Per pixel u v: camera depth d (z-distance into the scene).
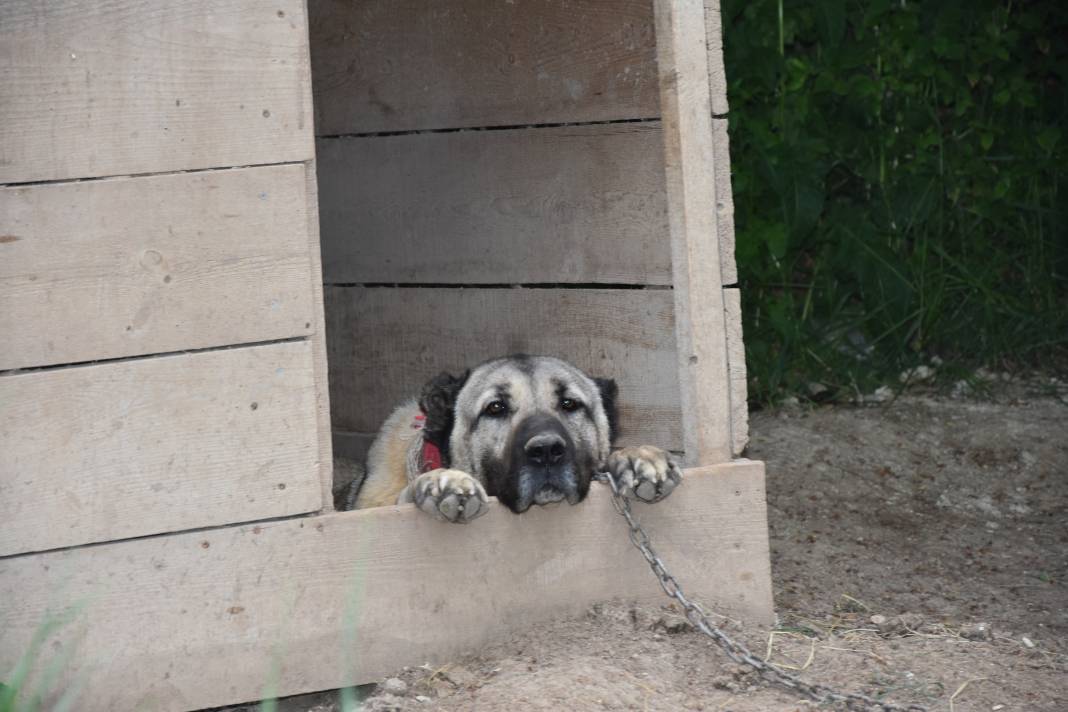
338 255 8.89
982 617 6.60
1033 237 11.70
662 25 5.86
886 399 10.72
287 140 5.15
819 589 7.05
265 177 5.12
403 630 5.46
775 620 6.10
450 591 5.53
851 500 8.80
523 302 7.59
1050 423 9.92
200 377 5.08
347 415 9.07
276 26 5.10
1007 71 11.80
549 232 7.34
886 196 11.43
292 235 5.18
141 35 4.91
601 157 6.88
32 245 4.83
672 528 5.87
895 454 9.53
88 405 4.93
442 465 6.48
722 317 5.99
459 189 7.94
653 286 6.63
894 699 5.00
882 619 6.35
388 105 8.33
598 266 7.02
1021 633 6.28
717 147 5.95
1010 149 11.87
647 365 6.72
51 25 4.79
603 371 7.06
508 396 6.27
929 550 7.89
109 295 4.94
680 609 5.88
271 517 5.25
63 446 4.91
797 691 5.05
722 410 6.02
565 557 5.74
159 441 5.04
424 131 8.12
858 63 11.04
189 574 5.13
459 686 5.21
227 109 5.05
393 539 5.42
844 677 5.25
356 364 8.93
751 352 10.65
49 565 4.94
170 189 4.99
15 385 4.83
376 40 8.30
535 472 5.61
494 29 7.48
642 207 6.63
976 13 11.64
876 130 11.46
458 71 7.79
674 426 6.57
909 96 11.49
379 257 8.59
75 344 4.91
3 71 4.74
